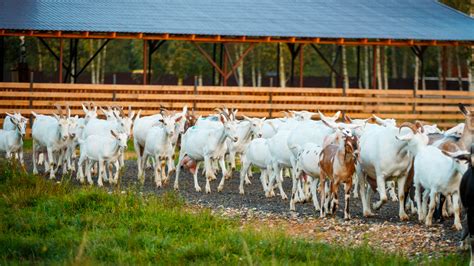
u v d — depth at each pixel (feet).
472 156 44.16
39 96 122.11
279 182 71.10
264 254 45.24
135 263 43.78
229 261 43.73
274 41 126.41
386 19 139.33
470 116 60.34
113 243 47.39
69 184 68.28
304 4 146.20
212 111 126.31
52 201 58.65
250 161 74.38
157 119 84.79
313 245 47.11
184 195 71.97
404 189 60.90
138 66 256.73
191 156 76.13
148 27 124.06
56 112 120.78
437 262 43.39
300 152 63.00
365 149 61.05
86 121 90.43
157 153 77.66
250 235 48.57
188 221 53.01
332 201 58.49
